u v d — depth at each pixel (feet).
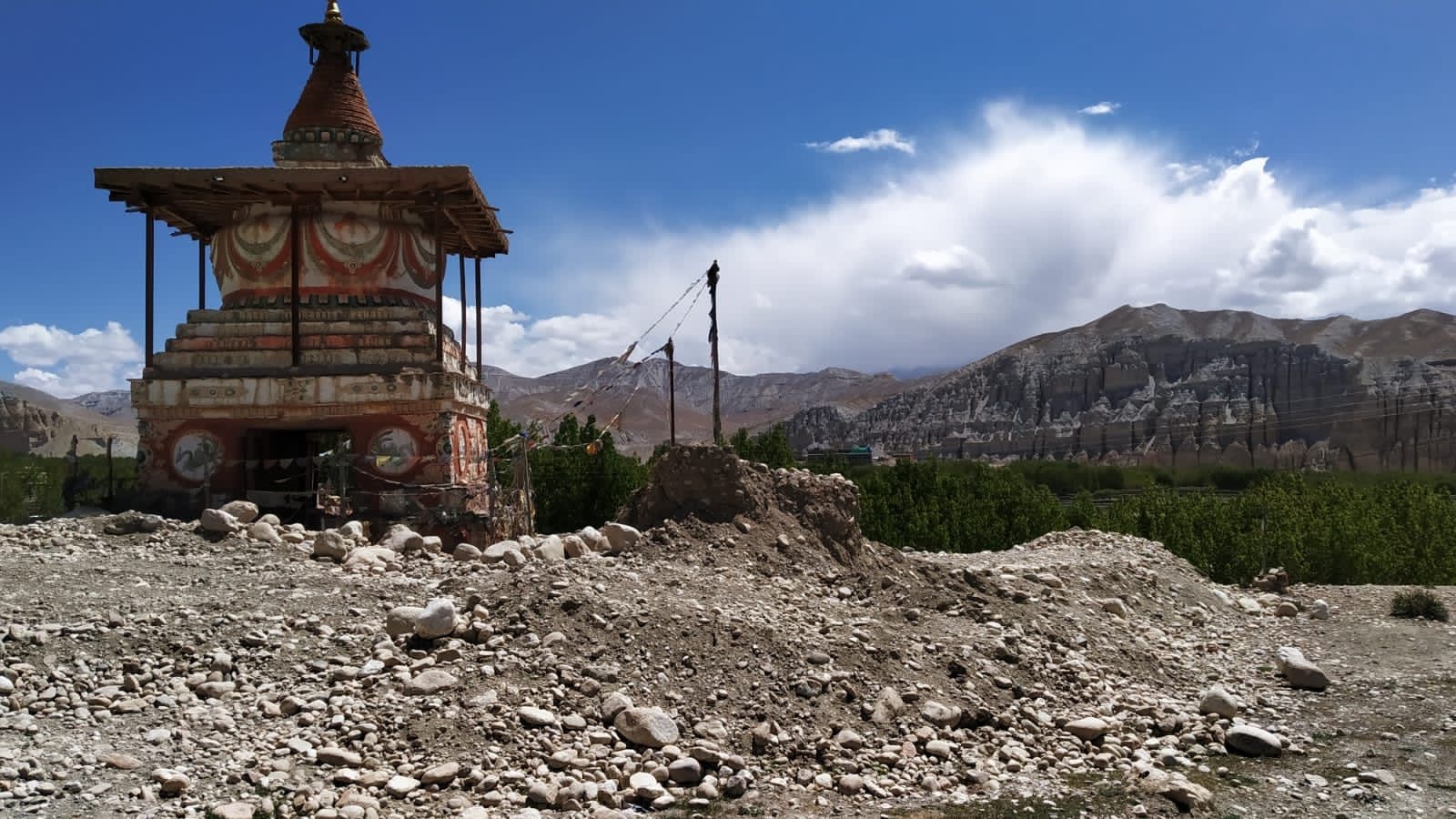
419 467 79.87
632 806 35.12
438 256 91.30
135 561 55.26
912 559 68.95
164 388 79.71
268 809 32.19
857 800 36.78
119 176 76.23
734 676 43.60
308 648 44.21
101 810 31.04
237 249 85.71
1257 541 111.34
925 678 46.50
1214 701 50.65
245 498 78.64
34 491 83.61
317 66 93.86
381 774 34.99
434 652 43.62
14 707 37.63
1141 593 75.61
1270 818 37.27
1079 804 37.45
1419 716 50.72
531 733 38.63
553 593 48.47
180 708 38.75
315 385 79.46
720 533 60.85
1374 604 82.58
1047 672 51.34
